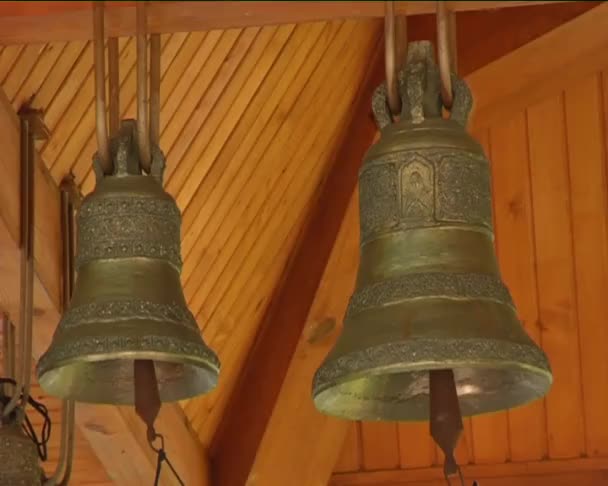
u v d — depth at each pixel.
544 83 5.76
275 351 5.76
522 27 5.42
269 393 5.74
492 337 3.05
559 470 6.15
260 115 5.16
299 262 5.76
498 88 5.73
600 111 6.12
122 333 3.17
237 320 5.62
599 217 6.13
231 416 5.84
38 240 4.25
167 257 3.33
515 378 3.35
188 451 5.49
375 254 3.22
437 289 3.11
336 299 5.66
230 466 5.79
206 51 4.77
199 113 4.89
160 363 3.47
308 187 5.63
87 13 3.33
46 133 4.29
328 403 3.33
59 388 3.39
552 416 6.18
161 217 3.33
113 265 3.28
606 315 6.14
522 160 6.18
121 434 4.83
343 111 5.63
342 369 3.06
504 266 6.18
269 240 5.56
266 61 5.02
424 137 3.23
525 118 6.15
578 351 6.16
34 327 4.37
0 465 3.94
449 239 3.19
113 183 3.33
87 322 3.20
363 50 5.59
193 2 3.27
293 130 5.36
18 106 4.25
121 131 3.38
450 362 3.00
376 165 3.25
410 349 3.02
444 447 3.04
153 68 3.41
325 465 5.80
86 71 4.38
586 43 5.44
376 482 6.27
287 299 5.76
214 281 5.41
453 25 3.32
